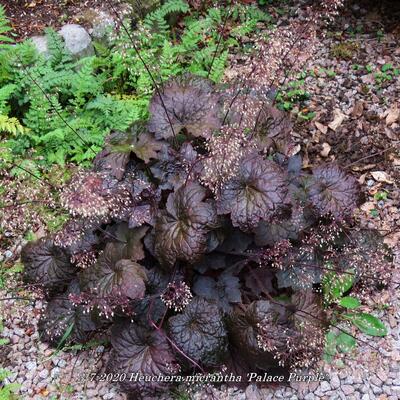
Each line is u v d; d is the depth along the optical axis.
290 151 0.94
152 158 0.88
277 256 0.84
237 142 0.77
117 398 0.82
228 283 0.83
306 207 0.86
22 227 0.94
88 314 0.83
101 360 0.87
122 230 0.84
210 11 1.31
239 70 1.09
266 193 0.77
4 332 0.91
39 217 0.91
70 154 1.13
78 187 0.77
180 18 1.42
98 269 0.80
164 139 0.88
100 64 1.23
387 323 0.89
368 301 0.91
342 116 1.19
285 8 1.44
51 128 1.12
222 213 0.78
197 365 0.75
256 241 0.83
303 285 0.85
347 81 1.27
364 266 0.86
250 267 0.87
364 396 0.81
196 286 0.83
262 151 0.91
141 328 0.79
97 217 0.83
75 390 0.84
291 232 0.84
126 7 0.92
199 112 0.88
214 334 0.77
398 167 1.10
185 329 0.77
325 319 0.82
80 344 0.86
